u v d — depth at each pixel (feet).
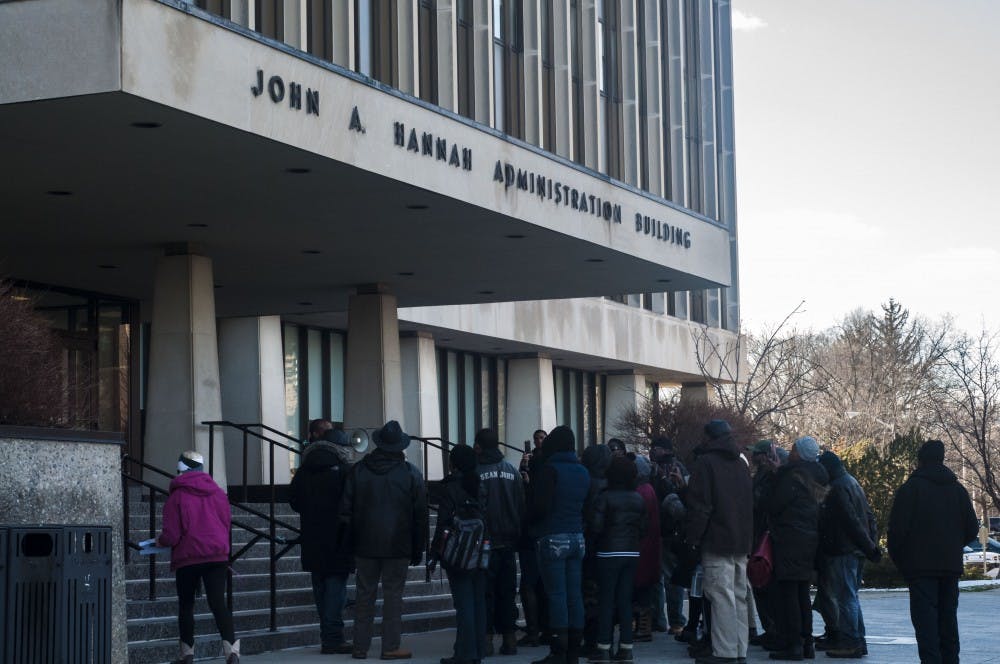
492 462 40.81
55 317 74.54
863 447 108.37
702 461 38.04
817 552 41.16
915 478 36.81
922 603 36.47
